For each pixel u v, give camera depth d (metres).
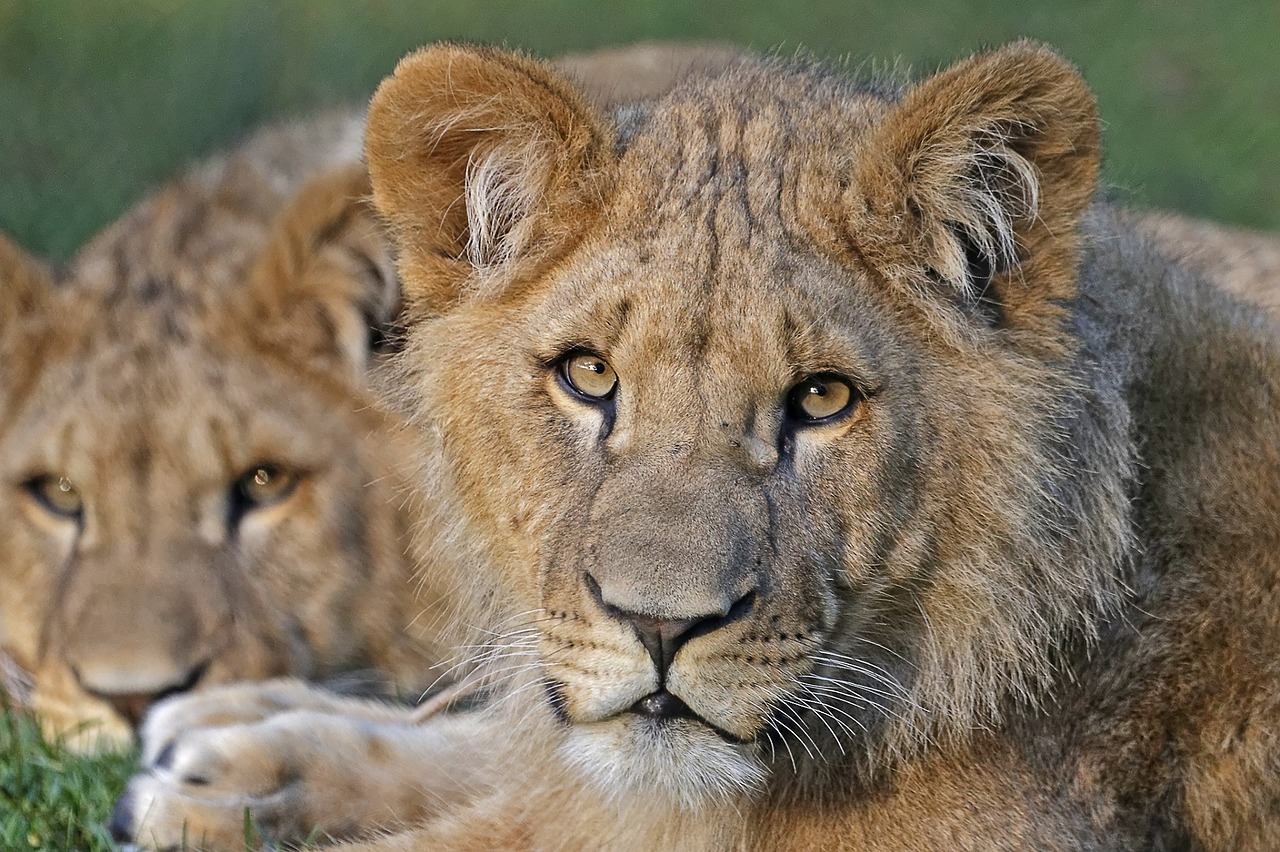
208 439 10.05
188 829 8.79
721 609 6.95
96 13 24.39
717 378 7.23
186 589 9.93
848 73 9.01
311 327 10.41
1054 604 7.78
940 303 7.57
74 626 9.78
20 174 18.64
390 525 10.47
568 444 7.54
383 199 8.05
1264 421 8.19
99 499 10.00
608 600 7.04
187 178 12.04
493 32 24.48
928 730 7.84
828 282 7.38
